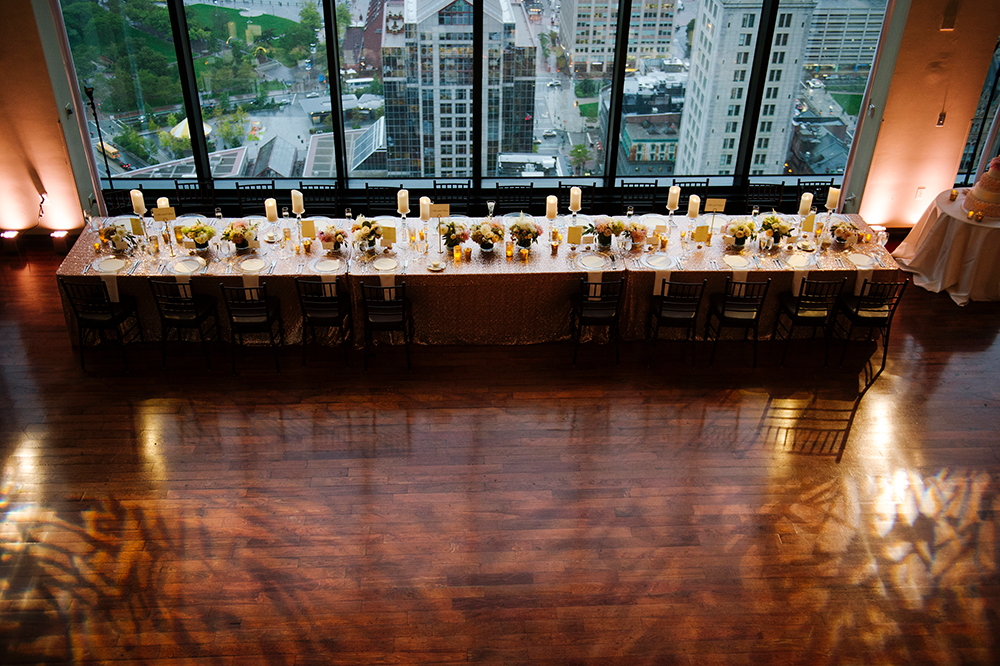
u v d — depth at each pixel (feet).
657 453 18.26
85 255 21.53
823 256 22.08
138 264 21.18
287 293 21.18
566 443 18.52
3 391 19.89
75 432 18.53
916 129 26.58
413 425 19.02
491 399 20.02
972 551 15.79
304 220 21.53
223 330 21.99
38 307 23.59
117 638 13.69
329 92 26.68
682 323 20.74
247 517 16.24
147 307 21.42
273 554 15.39
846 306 21.18
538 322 22.07
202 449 18.10
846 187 28.71
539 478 17.43
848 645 13.85
